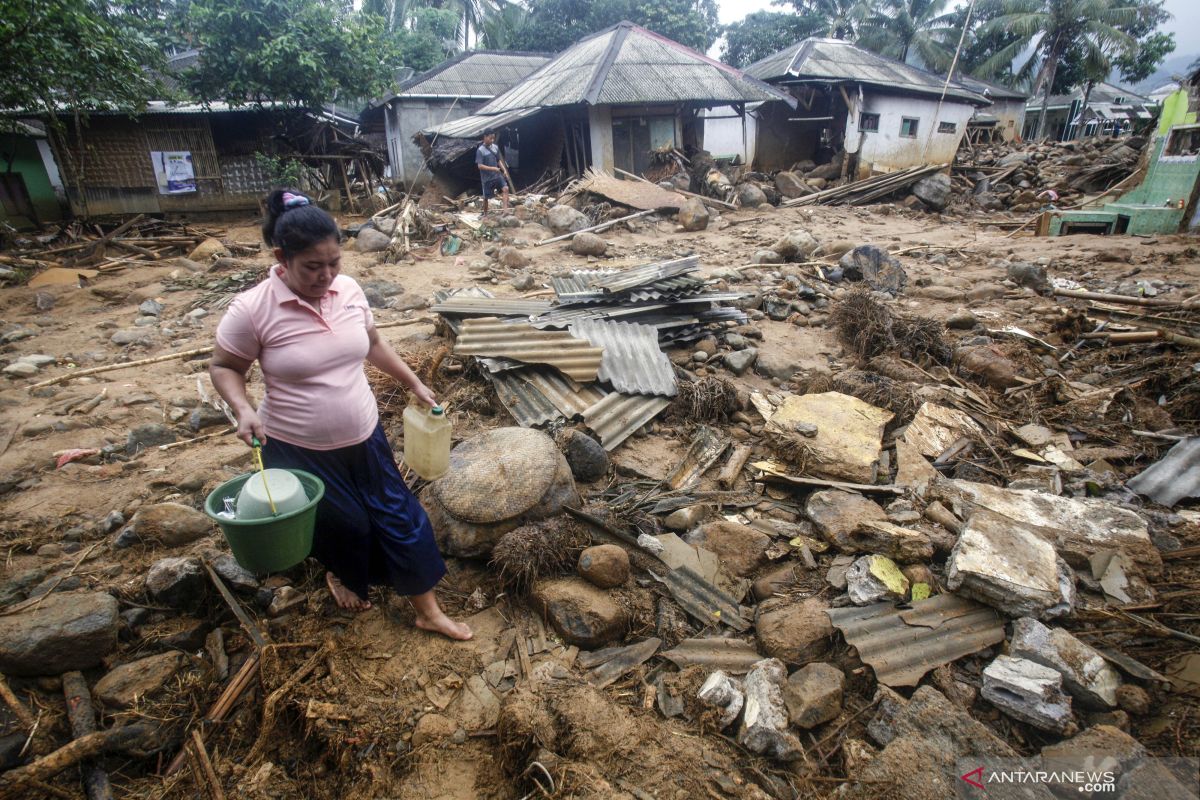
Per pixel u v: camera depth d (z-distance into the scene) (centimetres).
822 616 294
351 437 254
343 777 247
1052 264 998
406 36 2775
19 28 987
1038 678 252
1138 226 1289
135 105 1298
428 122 2331
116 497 391
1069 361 604
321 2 1652
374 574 282
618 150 1811
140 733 254
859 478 403
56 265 1119
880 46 3666
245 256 1182
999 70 3475
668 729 252
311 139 1650
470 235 1243
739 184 1834
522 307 602
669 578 329
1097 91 4150
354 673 279
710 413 483
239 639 297
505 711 250
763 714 249
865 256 873
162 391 555
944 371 571
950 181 1934
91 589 317
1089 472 409
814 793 232
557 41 3319
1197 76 1284
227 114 1622
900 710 249
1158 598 301
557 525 337
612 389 491
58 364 634
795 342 645
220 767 250
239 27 1498
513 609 315
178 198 1625
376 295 824
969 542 314
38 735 250
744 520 377
